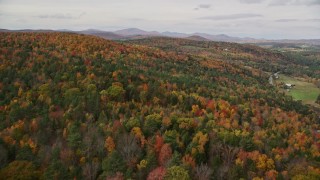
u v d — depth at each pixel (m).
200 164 86.50
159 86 150.50
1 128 101.88
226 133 101.06
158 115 107.69
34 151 86.19
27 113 110.81
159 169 76.88
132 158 83.88
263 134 113.12
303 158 96.88
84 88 132.75
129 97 135.75
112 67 172.88
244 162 87.75
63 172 73.50
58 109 118.12
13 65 156.25
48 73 149.12
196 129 104.94
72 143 88.62
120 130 97.50
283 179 82.69
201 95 162.50
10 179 68.56
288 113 165.00
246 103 160.25
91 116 108.69
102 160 83.00
